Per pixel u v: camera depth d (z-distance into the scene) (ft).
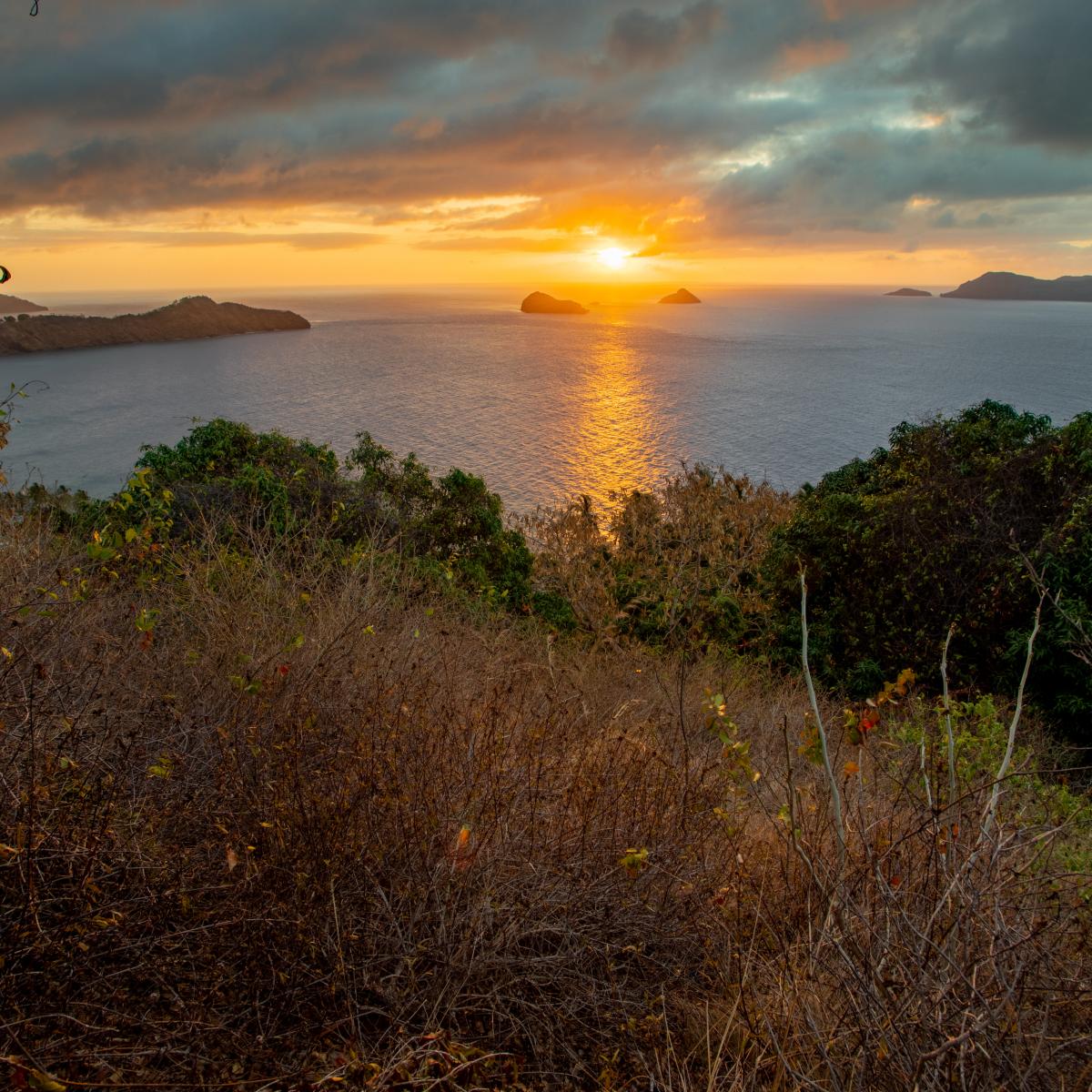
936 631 35.01
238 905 7.82
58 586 12.73
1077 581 30.66
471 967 7.73
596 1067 7.44
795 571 40.32
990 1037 6.11
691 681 24.48
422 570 27.12
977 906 7.15
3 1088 5.60
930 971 6.61
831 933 7.49
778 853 10.26
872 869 7.95
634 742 12.21
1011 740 8.32
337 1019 7.33
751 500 68.74
